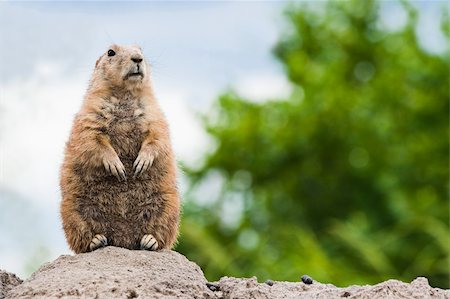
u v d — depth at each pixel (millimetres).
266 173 32000
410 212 28719
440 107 32969
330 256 26359
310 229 29875
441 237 25922
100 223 12172
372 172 31656
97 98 12617
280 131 32344
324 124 32500
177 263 11562
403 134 32562
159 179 12297
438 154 31938
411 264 26344
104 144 12242
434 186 31250
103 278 10812
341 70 34781
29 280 11195
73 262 11352
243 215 29531
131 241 12266
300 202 31594
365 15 36406
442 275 25547
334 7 36875
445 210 28859
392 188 30828
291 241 26109
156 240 12289
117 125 12500
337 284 22219
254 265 23719
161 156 12289
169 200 12320
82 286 10695
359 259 25438
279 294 11336
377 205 30969
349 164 31906
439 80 33312
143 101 12742
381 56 35406
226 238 27547
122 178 12094
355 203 31078
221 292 11344
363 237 26062
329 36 36438
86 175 12156
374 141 32250
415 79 33406
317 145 32438
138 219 12242
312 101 32844
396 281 10992
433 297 10891
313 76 34031
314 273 22297
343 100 32656
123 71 12648
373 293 10789
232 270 22797
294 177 31984
